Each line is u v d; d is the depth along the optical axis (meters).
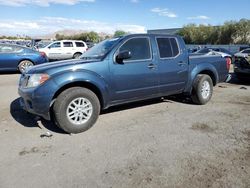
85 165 3.70
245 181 3.27
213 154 3.99
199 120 5.57
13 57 13.15
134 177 3.39
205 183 3.24
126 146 4.30
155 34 5.91
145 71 5.60
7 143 4.45
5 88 9.29
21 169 3.61
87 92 4.87
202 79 6.66
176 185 3.21
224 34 49.34
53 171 3.55
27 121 5.57
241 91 8.92
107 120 5.60
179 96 7.55
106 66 5.07
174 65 6.12
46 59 14.27
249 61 10.17
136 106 6.64
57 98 4.66
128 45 5.41
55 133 4.89
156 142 4.45
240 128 5.09
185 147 4.24
